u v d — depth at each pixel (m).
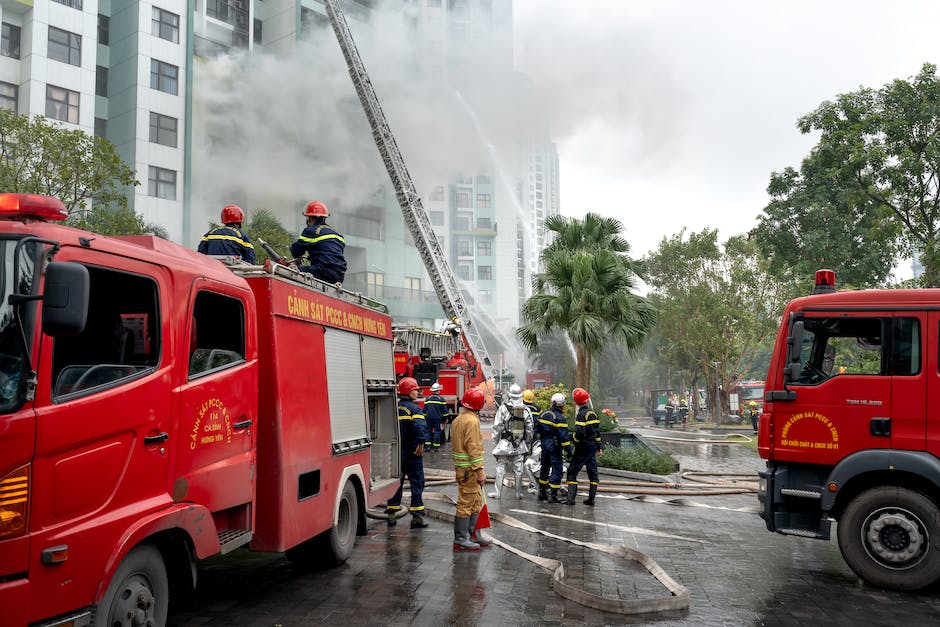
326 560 6.69
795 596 6.20
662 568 7.05
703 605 5.84
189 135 41.81
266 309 5.68
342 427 7.02
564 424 11.34
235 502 5.11
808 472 7.26
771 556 7.82
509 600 5.78
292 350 5.96
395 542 8.06
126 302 4.13
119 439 3.95
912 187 23.14
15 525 3.29
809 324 7.34
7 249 3.48
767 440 7.39
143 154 39.88
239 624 5.09
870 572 6.59
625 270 20.12
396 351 21.08
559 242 21.48
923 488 6.75
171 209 41.03
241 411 5.24
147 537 4.27
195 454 4.62
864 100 24.50
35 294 3.46
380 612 5.40
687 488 13.42
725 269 43.94
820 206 27.53
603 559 7.37
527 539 8.31
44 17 36.31
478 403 7.76
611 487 12.84
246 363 5.38
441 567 6.88
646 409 69.88
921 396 6.74
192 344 4.74
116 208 35.81
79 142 19.52
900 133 23.30
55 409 3.50
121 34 40.84
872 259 26.91
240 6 46.91
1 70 35.66
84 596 3.62
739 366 52.25
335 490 6.69
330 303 6.94
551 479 11.36
